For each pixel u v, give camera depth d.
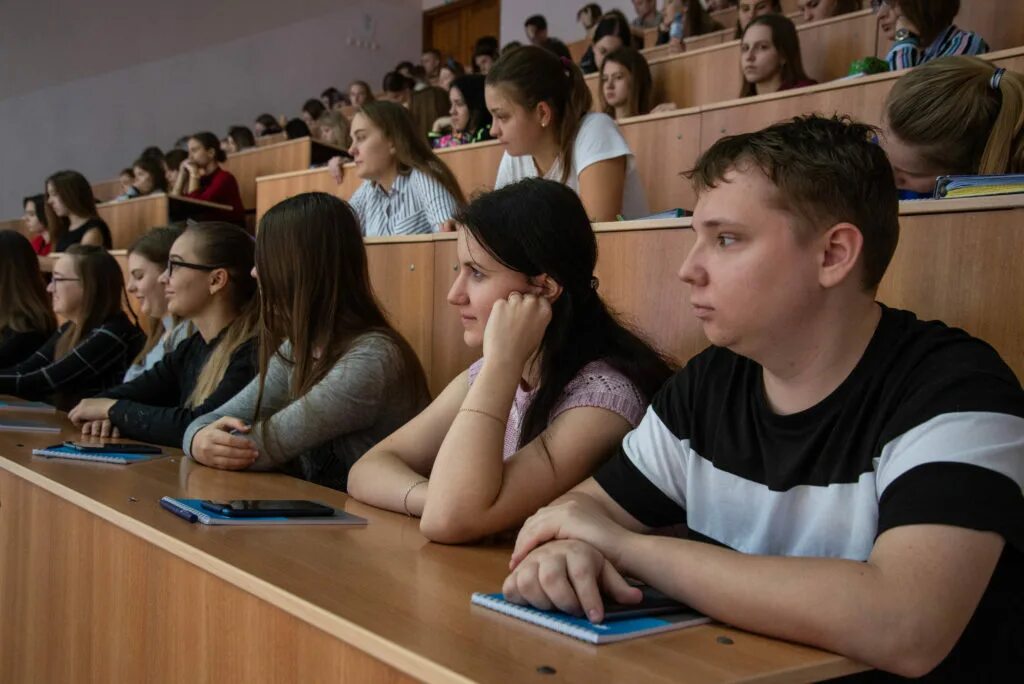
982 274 1.13
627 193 2.31
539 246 1.10
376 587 0.73
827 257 0.74
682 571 0.69
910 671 0.61
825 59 3.44
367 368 1.55
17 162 7.28
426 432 1.29
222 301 2.09
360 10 9.36
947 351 0.74
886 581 0.62
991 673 0.70
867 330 0.78
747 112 2.71
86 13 7.46
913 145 1.32
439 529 0.94
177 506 1.01
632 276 1.58
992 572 0.65
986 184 1.17
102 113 7.68
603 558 0.72
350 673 0.64
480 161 3.24
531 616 0.66
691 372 0.93
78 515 1.10
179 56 8.07
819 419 0.78
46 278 3.96
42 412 2.31
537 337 1.04
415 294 2.04
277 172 5.38
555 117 2.26
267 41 8.64
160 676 0.88
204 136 5.24
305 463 1.61
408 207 2.81
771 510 0.80
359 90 7.09
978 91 1.28
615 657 0.59
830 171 0.72
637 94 3.56
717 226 0.75
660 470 0.92
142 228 4.75
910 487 0.66
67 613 1.10
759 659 0.60
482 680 0.53
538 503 1.00
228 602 0.78
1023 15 2.90
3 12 7.10
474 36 9.62
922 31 2.46
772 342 0.76
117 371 2.87
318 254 1.60
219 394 1.78
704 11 4.80
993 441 0.66
